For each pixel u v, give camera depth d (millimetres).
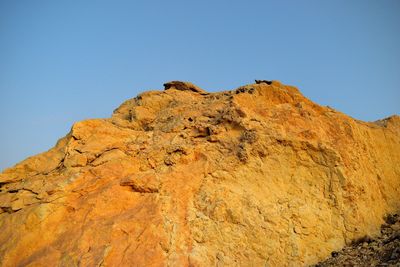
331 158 15203
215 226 13219
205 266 12320
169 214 13344
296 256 13211
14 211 13703
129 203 13758
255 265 12742
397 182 18297
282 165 14953
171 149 15219
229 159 14758
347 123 17219
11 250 12430
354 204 14805
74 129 15914
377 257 12359
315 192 14711
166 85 21141
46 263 12000
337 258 13016
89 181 14141
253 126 15555
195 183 14250
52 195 13609
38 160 15695
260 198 14117
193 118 16641
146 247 12398
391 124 21438
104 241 12492
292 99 17344
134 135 16422
